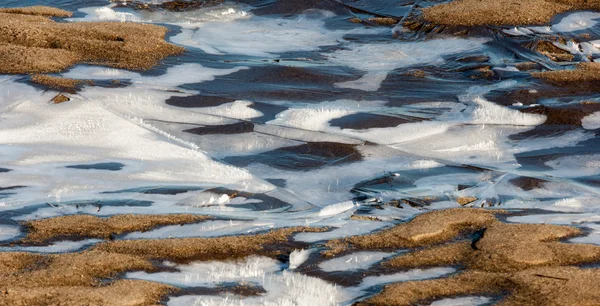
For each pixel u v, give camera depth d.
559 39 56.56
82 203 33.00
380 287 24.64
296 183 36.19
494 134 42.03
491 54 54.78
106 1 67.75
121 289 23.72
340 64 53.31
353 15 64.56
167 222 30.30
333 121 43.06
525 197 34.44
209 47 56.34
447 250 26.86
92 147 39.69
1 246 28.03
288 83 49.03
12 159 38.09
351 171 37.44
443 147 40.34
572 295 22.91
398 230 28.69
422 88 48.88
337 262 26.50
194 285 24.81
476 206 33.16
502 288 23.77
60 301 22.58
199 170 37.31
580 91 47.56
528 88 47.69
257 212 32.88
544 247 26.39
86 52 52.34
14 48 51.28
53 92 45.59
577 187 35.38
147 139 40.75
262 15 64.94
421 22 60.44
